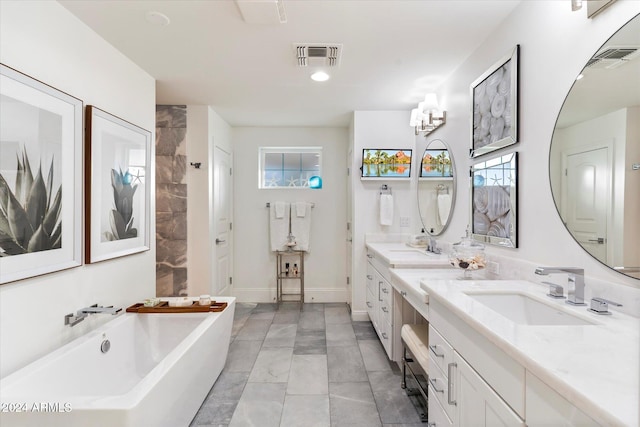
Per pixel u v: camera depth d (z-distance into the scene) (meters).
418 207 3.36
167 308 2.21
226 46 2.09
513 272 1.67
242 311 3.85
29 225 1.42
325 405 1.97
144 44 2.05
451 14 1.74
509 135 1.70
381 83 2.72
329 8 1.68
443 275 1.99
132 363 2.05
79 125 1.73
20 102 1.38
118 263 2.11
